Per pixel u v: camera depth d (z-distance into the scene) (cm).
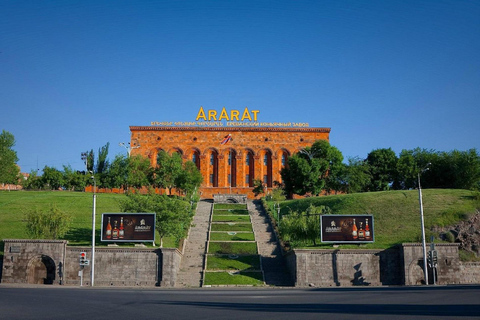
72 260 5419
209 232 7644
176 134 13375
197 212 9375
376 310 2306
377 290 3959
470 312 2158
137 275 5438
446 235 6141
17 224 7138
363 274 5434
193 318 2119
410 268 5359
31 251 5388
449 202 7331
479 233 6134
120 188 11856
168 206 6519
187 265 6116
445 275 5391
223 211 9519
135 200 6469
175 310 2433
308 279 5394
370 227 5831
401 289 4034
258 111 13588
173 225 6303
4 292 3531
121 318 2130
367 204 7862
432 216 6831
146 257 5481
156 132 13388
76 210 8238
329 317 2083
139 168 11388
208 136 13375
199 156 13250
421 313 2152
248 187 12925
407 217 7006
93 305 2669
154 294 3606
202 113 13575
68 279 5372
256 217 8925
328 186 11325
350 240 5800
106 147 13062
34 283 5347
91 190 12000
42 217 6125
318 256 5456
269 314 2227
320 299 3012
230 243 7012
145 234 5862
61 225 6150
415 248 5409
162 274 5403
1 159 10700
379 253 5503
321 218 5875
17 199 9112
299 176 11012
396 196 8050
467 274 5462
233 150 13338
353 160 11562
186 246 6906
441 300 2747
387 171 11712
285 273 5859
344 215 5878
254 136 13375
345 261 5459
